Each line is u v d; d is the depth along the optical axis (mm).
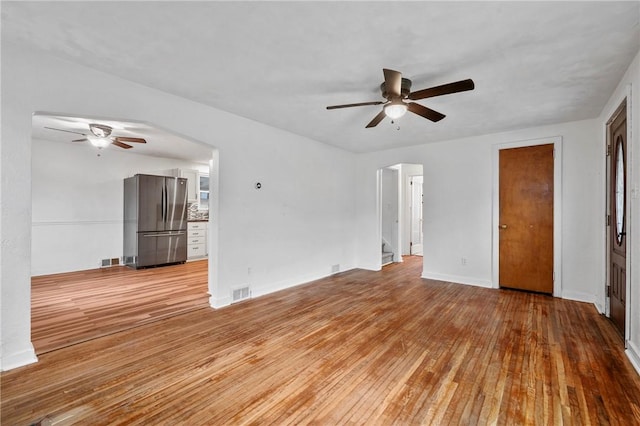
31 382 1927
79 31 1943
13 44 2076
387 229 6723
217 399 1771
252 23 1851
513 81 2609
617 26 1836
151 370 2086
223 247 3516
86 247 5465
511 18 1770
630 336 2322
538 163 4004
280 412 1656
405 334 2709
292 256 4477
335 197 5367
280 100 3119
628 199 2443
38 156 4930
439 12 1722
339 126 4059
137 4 1675
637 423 1559
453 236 4707
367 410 1675
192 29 1919
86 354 2309
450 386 1900
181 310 3342
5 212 2059
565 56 2199
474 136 4492
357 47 2104
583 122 3711
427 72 2447
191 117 3143
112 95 2564
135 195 5602
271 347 2445
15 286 2105
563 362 2193
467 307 3469
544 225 3975
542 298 3814
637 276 2209
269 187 4086
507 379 1975
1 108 2031
